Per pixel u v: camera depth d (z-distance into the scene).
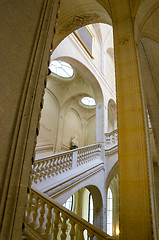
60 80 13.84
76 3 6.50
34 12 1.94
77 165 8.16
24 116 1.47
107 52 16.64
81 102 15.88
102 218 9.31
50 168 6.54
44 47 1.85
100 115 12.24
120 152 4.04
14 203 1.20
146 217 3.29
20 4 1.80
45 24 1.97
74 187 7.27
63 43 10.15
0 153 1.26
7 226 1.13
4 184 1.22
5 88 1.41
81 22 7.24
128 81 4.67
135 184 3.64
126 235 3.32
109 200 15.65
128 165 3.86
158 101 7.88
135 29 5.46
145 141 3.91
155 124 7.96
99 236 3.52
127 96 4.51
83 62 11.56
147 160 3.75
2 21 1.56
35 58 1.73
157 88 7.78
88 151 9.52
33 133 1.49
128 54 5.01
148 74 7.68
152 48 7.04
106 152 10.83
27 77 1.61
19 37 1.67
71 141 14.90
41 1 2.09
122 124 4.28
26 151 1.39
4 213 1.15
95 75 12.45
